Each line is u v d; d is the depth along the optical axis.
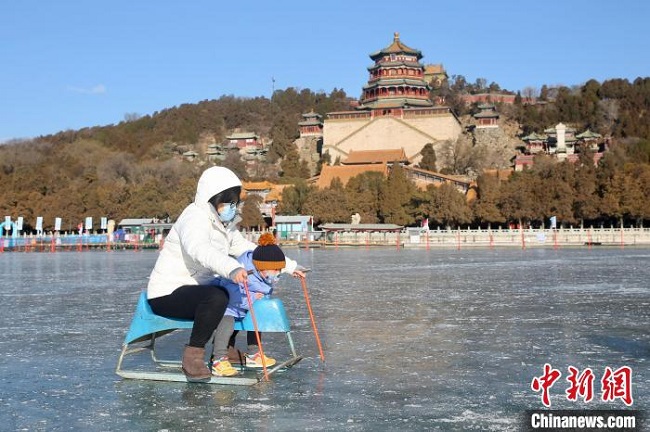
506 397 6.61
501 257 45.03
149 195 110.06
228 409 6.25
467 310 14.15
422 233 89.06
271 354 9.10
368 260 42.62
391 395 6.71
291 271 8.65
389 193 98.19
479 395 6.69
